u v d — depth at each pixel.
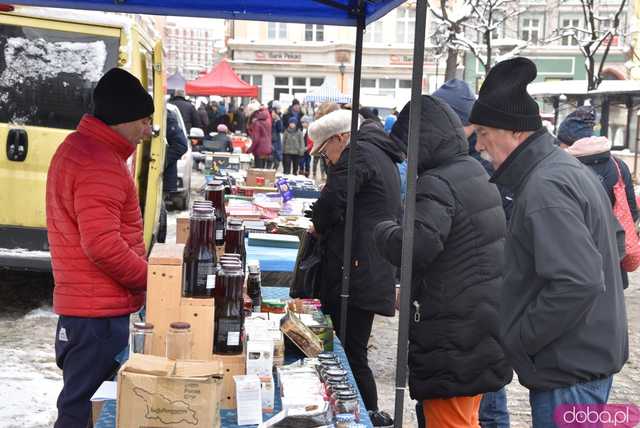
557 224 2.96
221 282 3.21
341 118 5.11
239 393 2.96
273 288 5.07
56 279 3.86
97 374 3.85
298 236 6.45
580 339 3.05
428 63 46.09
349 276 4.89
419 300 3.77
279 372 3.22
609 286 3.11
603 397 3.12
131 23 7.59
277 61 52.94
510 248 3.13
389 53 52.56
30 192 7.36
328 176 5.07
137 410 2.62
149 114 3.85
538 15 45.72
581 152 5.86
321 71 52.78
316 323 3.90
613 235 3.17
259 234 6.14
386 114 31.53
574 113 6.54
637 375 6.98
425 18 3.19
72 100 7.44
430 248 3.57
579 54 45.09
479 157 6.04
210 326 3.14
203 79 31.47
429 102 3.79
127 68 7.52
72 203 3.75
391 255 3.76
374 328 8.36
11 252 7.34
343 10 4.77
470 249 3.69
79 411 3.86
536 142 3.19
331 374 3.22
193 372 2.72
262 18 5.11
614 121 23.16
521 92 3.19
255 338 3.20
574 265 2.92
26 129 7.35
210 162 12.49
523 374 3.11
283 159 25.45
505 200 5.82
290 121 25.20
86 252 3.72
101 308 3.79
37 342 7.02
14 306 8.21
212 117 31.48
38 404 5.55
